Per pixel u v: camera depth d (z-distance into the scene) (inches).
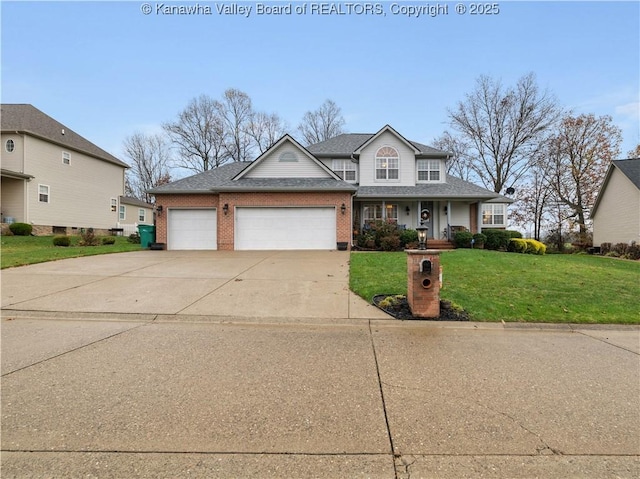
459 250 526.6
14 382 114.9
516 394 109.0
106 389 110.4
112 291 254.7
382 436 86.2
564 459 77.7
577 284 280.4
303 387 113.0
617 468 74.8
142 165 1647.4
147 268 348.8
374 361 136.9
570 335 176.6
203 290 261.7
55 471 72.7
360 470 74.1
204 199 577.3
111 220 1009.5
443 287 267.0
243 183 567.5
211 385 114.0
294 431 88.2
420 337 169.9
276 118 1456.7
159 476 71.6
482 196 635.5
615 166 695.7
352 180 715.4
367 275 310.3
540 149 985.5
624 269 397.1
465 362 136.3
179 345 154.8
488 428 89.9
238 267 361.4
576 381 119.3
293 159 600.7
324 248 546.9
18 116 804.0
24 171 742.5
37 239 649.0
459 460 77.3
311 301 235.5
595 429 89.7
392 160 696.4
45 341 158.2
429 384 115.9
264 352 146.7
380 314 208.8
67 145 836.0
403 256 439.2
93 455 78.1
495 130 1082.7
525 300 232.2
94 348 149.4
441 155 706.2
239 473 72.9
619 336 175.3
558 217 942.4
